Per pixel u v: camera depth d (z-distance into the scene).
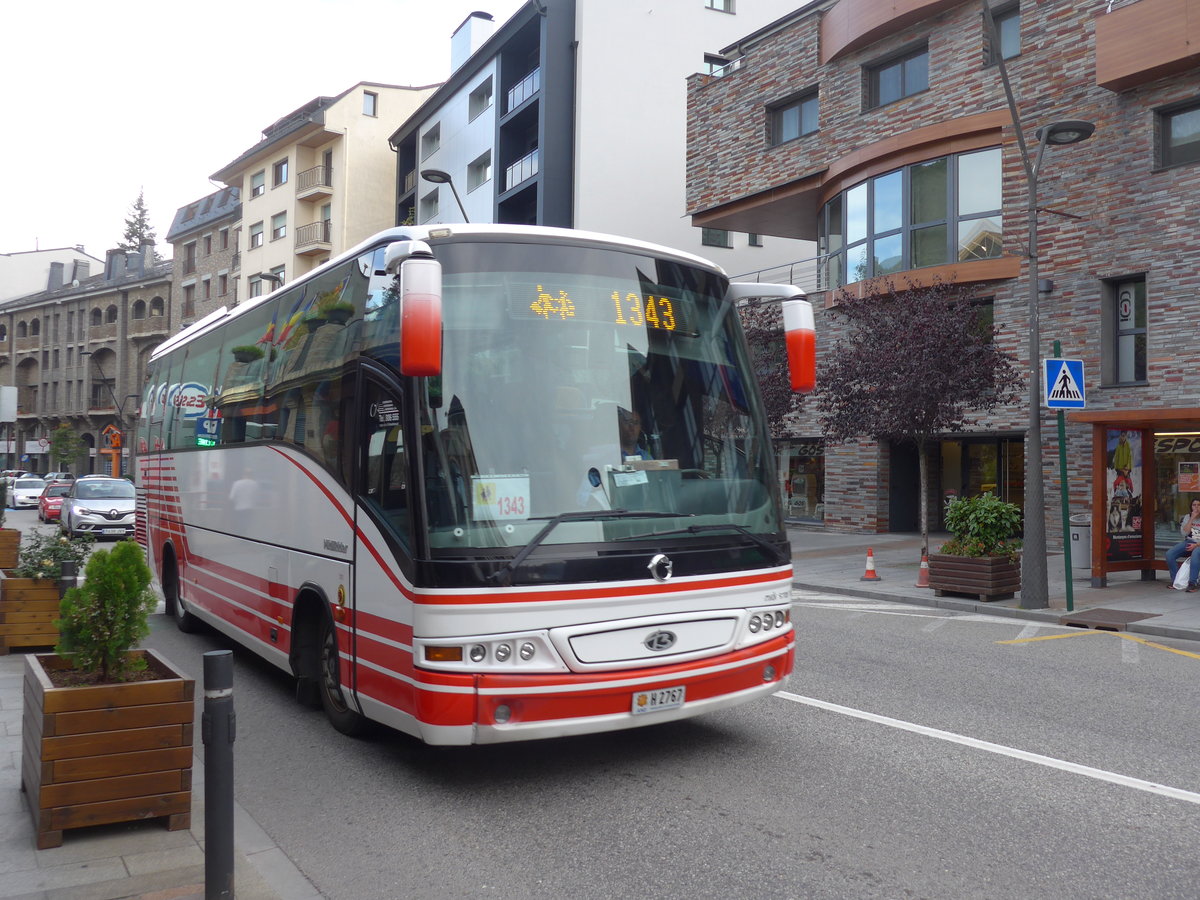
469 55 44.94
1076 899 3.99
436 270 4.58
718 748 6.11
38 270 84.81
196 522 9.81
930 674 8.49
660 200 36.50
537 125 38.62
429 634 4.84
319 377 6.48
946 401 15.21
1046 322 19.19
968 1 20.58
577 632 4.95
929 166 21.02
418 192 47.66
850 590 14.51
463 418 5.06
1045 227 19.19
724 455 5.77
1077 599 13.12
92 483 26.61
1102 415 14.09
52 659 5.01
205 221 60.25
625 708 5.08
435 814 5.00
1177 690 7.98
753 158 26.34
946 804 5.11
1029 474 12.48
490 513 4.95
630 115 36.12
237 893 3.95
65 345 72.56
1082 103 18.62
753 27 38.44
